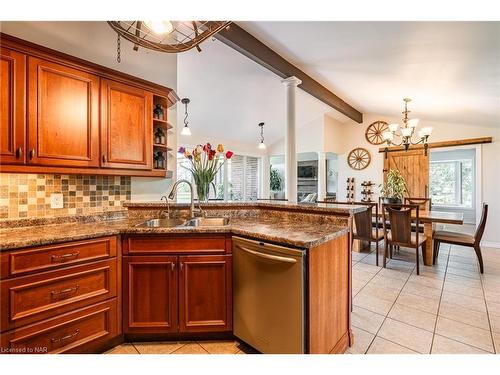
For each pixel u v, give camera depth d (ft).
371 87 13.23
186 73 12.46
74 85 6.30
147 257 6.08
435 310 7.88
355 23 7.16
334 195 25.95
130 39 4.90
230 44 8.92
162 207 8.23
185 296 6.11
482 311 7.80
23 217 6.33
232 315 6.18
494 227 15.87
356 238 13.01
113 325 5.90
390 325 7.04
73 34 7.34
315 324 4.94
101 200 7.75
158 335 6.26
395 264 12.51
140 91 7.53
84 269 5.47
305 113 19.33
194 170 8.41
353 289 9.48
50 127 5.94
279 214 7.88
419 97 13.25
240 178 21.81
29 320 4.79
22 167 5.64
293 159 12.10
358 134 20.86
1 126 5.36
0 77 5.34
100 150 6.74
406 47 7.97
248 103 16.19
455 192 22.29
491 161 15.89
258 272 5.52
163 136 8.73
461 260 13.12
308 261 4.82
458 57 8.03
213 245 6.16
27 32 6.60
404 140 13.66
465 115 14.64
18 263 4.69
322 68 11.93
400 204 12.21
